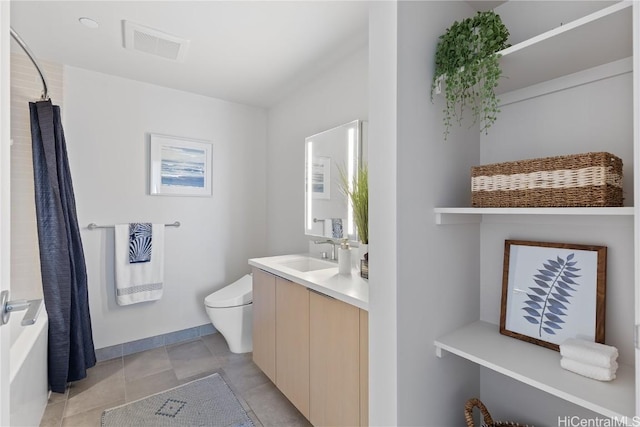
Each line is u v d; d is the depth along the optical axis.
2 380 0.78
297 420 1.79
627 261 1.02
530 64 1.07
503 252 1.36
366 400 1.29
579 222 1.12
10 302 0.80
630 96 1.02
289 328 1.83
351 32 1.94
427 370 1.20
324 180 2.42
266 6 1.70
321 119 2.51
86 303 2.23
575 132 1.14
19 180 2.13
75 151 2.40
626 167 1.03
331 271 1.90
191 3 1.67
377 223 1.17
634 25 0.73
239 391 2.07
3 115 0.77
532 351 1.12
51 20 1.81
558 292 1.14
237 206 3.17
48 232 1.98
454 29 1.11
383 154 1.14
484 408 1.21
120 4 1.68
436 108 1.22
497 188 1.10
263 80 2.61
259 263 2.19
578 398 0.84
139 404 1.93
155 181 2.71
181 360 2.49
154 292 2.66
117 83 2.56
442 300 1.25
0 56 0.75
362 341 1.31
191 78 2.59
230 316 2.53
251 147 3.25
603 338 1.02
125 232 2.54
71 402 1.95
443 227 1.25
